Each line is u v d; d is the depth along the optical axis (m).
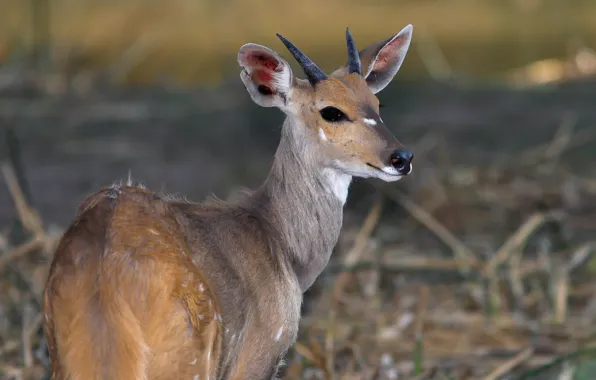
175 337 6.94
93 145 18.28
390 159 8.28
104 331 6.80
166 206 7.42
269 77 8.54
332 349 10.58
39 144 18.17
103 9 27.86
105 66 23.91
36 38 24.62
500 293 12.59
